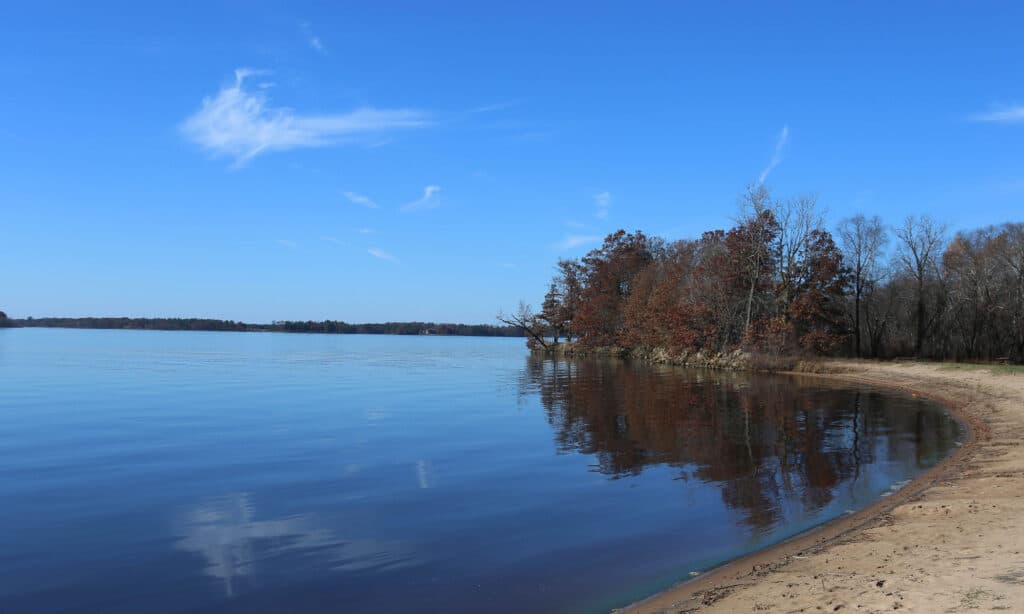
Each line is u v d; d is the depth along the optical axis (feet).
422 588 35.06
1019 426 83.71
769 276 228.43
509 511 50.24
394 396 139.74
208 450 76.64
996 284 210.18
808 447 76.74
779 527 45.03
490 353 391.24
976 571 30.42
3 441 83.35
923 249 232.94
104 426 96.22
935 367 165.58
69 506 52.13
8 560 39.81
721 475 62.44
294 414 109.91
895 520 42.91
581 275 354.13
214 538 43.96
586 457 71.61
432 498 54.19
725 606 29.58
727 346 232.12
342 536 44.27
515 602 32.91
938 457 68.80
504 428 93.15
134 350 369.09
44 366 235.81
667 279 262.88
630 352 306.35
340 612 32.17
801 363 204.13
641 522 47.14
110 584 36.06
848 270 231.71
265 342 589.73
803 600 29.01
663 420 100.17
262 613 32.14
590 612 31.17
